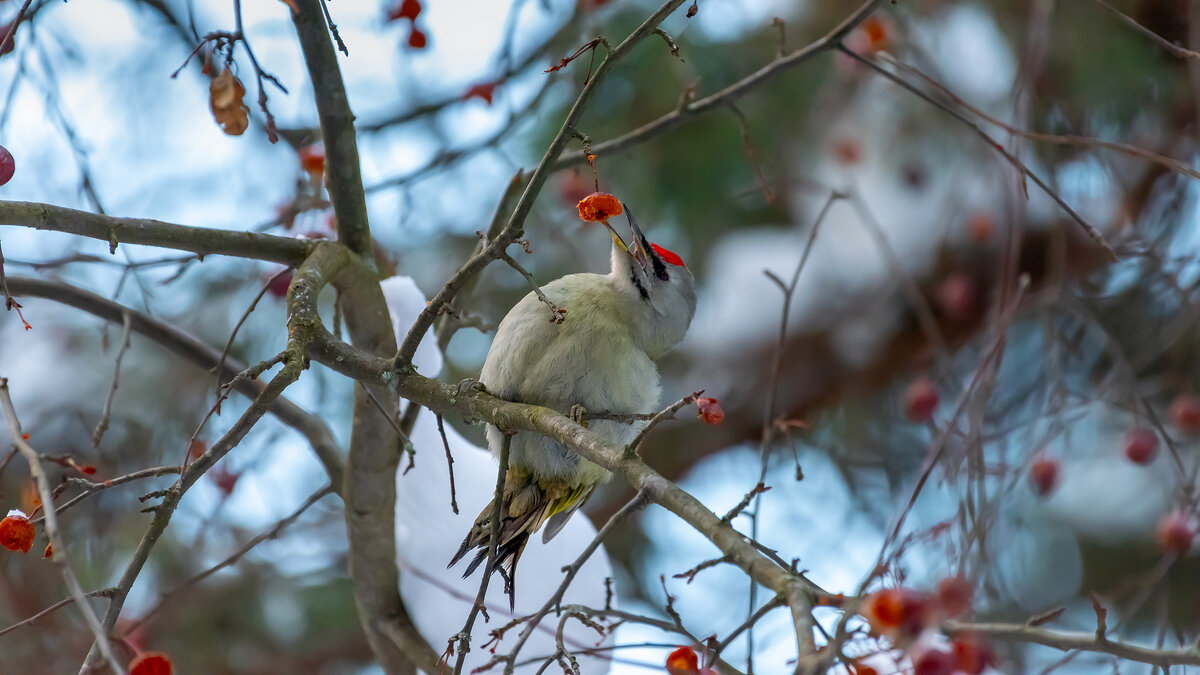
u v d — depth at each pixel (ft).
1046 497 29.63
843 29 28.71
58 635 35.01
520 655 28.99
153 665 19.56
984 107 41.98
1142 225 38.34
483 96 32.89
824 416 48.96
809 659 15.38
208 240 24.38
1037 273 43.55
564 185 39.73
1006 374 41.19
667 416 19.88
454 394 22.91
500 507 22.12
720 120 42.68
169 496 19.84
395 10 28.91
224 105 21.56
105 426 24.34
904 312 48.16
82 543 36.78
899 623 16.31
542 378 26.55
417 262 43.83
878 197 48.29
